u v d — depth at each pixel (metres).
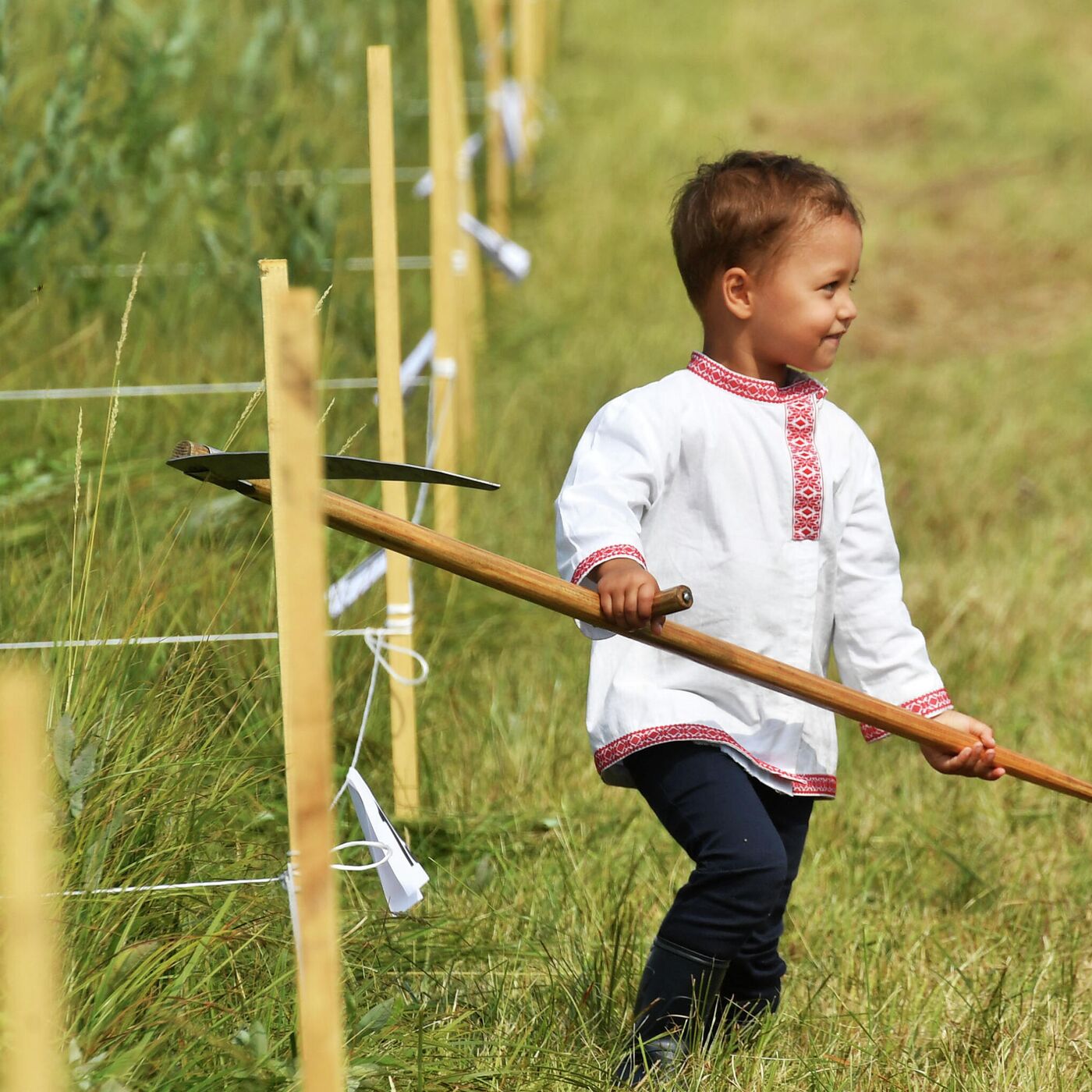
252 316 20.66
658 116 45.03
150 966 9.02
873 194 41.38
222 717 11.96
